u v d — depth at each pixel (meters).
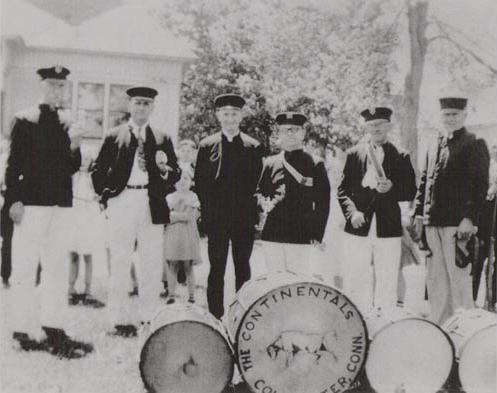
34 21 6.79
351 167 5.25
